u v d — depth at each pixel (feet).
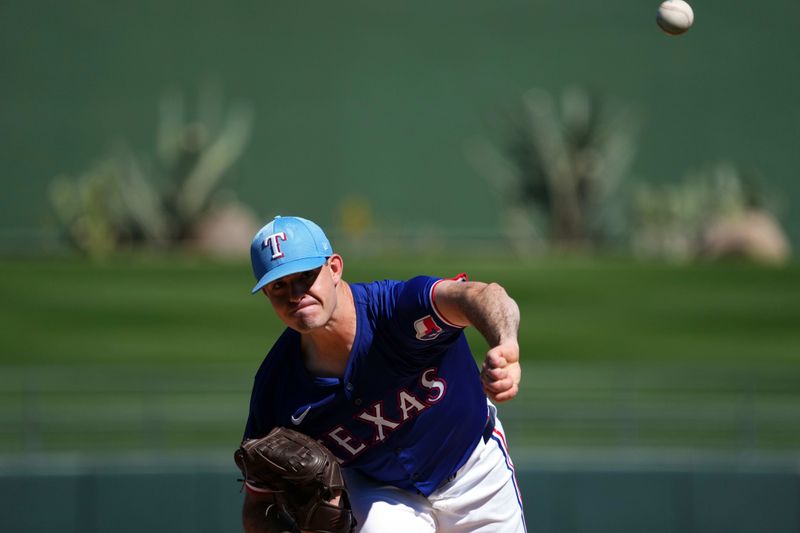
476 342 214.07
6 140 353.51
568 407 152.56
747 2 368.48
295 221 43.42
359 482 49.83
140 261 295.89
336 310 44.45
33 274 276.82
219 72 365.81
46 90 355.56
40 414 151.43
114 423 150.20
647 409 150.71
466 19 372.17
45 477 129.08
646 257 310.24
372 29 372.17
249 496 49.62
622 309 245.24
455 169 370.73
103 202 305.53
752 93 368.48
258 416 47.70
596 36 369.30
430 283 44.09
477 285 43.04
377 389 45.88
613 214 325.83
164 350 212.02
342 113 370.73
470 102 371.35
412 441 47.85
